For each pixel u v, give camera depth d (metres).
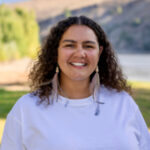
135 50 142.62
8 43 20.42
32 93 1.66
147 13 167.88
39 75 1.80
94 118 1.57
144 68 24.66
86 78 1.66
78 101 1.60
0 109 6.63
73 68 1.58
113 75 1.85
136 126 1.66
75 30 1.59
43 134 1.51
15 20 21.08
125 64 30.78
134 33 152.12
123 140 1.53
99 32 1.68
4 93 9.00
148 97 8.70
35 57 1.90
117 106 1.65
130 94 1.91
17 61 19.28
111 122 1.58
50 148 1.48
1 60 19.22
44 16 187.88
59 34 1.62
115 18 170.25
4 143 1.60
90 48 1.61
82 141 1.50
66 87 1.67
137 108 1.71
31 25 22.08
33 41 21.97
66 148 1.48
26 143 1.55
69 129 1.52
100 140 1.51
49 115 1.55
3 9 21.39
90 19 1.66
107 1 189.50
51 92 1.65
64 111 1.57
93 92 1.68
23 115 1.57
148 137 1.70
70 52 1.57
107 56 1.86
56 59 1.73
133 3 183.50
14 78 13.26
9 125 1.60
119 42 148.75
